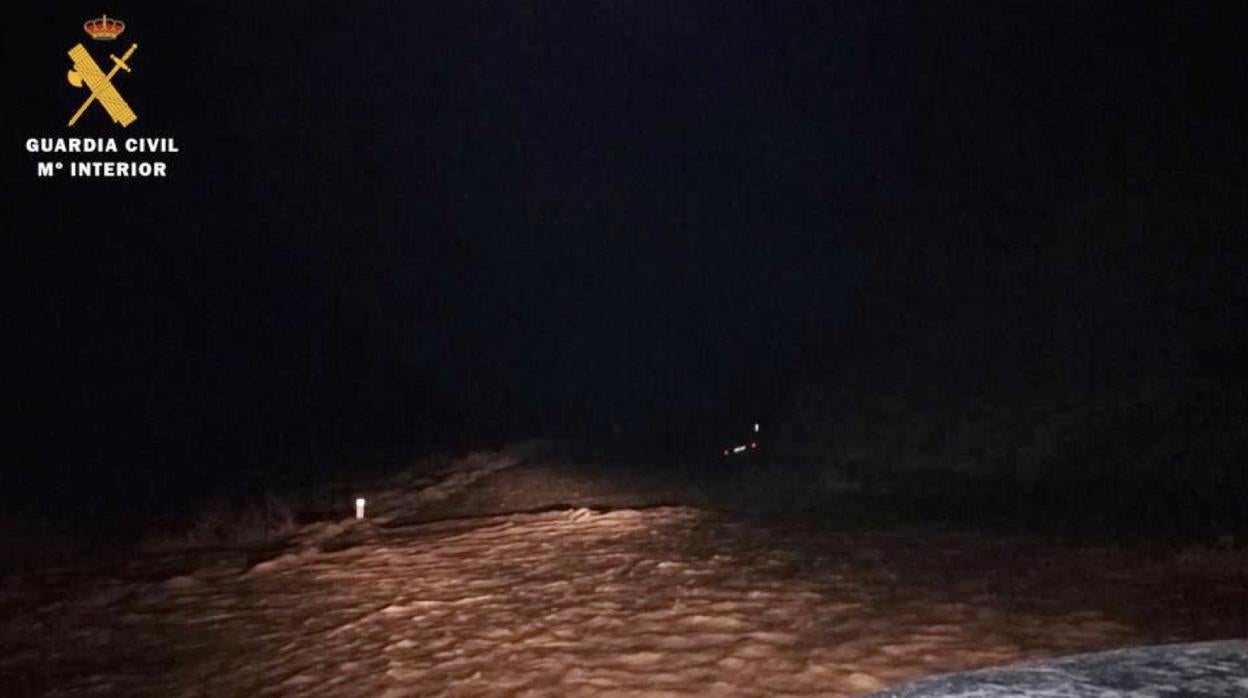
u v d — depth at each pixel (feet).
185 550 51.72
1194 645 9.57
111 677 28.53
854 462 79.82
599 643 29.66
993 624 30.53
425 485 87.51
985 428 73.26
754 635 30.01
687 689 25.11
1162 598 33.09
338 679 27.14
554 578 39.78
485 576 40.68
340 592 38.50
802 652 28.14
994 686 8.39
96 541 56.65
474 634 31.14
